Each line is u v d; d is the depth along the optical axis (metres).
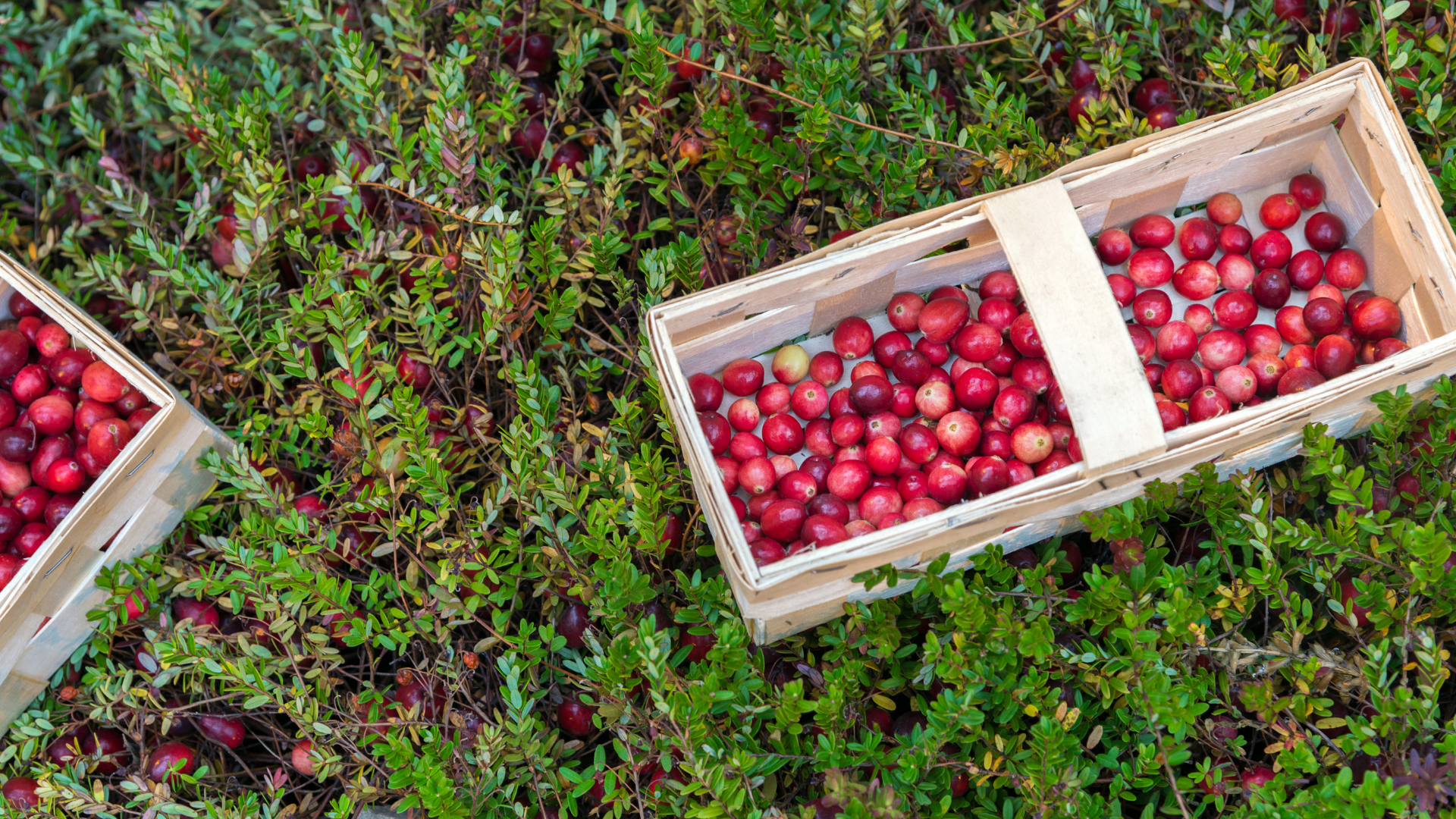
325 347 0.78
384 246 0.73
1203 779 0.63
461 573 0.69
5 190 0.88
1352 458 0.71
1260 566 0.69
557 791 0.66
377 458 0.70
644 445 0.68
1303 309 0.72
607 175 0.79
